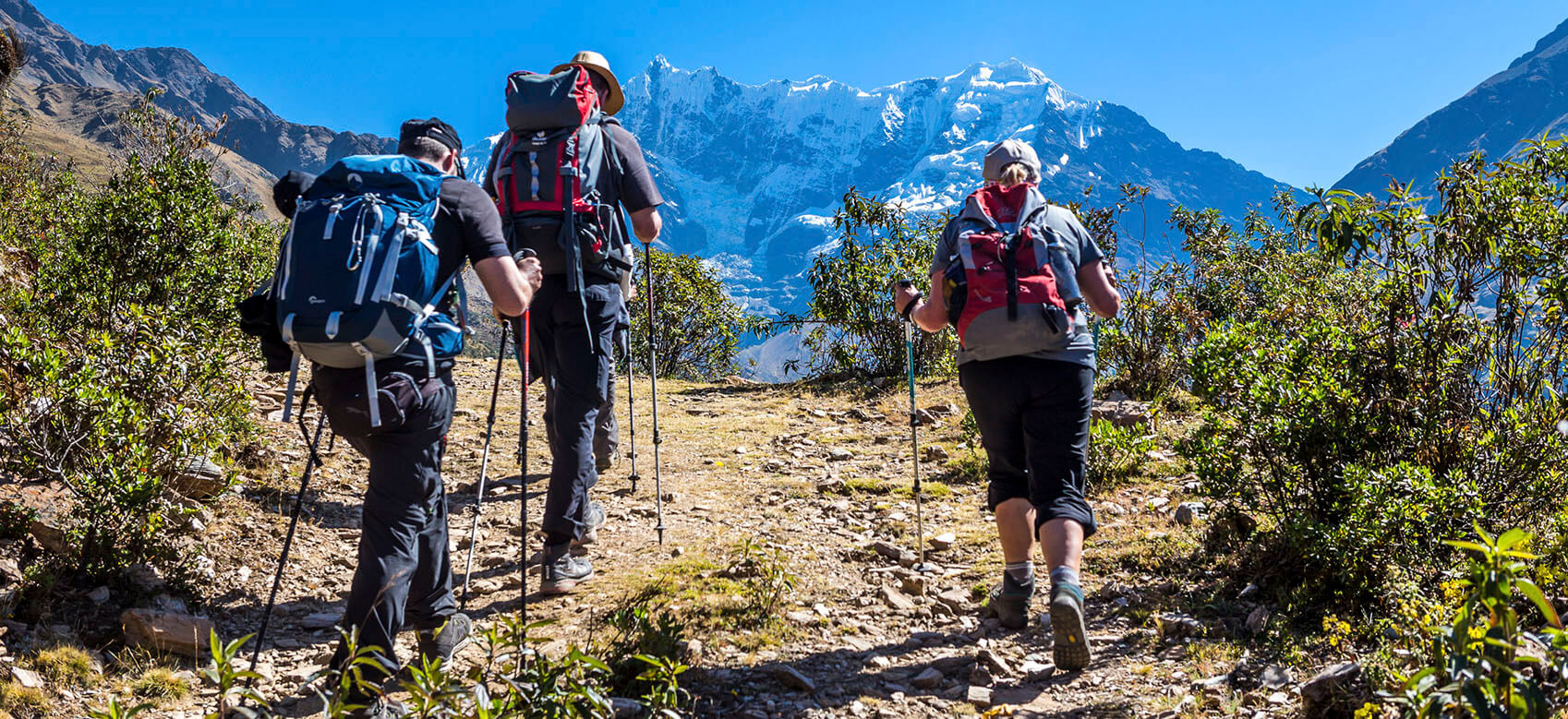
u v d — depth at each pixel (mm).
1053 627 3562
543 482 6844
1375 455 4266
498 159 4867
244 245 8258
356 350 3125
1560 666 2467
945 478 6953
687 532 5711
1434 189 4562
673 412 9992
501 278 3410
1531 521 4148
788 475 7148
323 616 4324
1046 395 3879
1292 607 3871
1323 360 4613
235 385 6000
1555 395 4137
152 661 3668
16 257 8180
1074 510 3760
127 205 7113
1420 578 3713
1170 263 9125
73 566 4172
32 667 3410
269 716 2775
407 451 3371
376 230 3162
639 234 5102
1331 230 4629
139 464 4352
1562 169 4371
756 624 4203
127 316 6086
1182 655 3709
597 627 4172
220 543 4918
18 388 4582
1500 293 4375
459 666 3750
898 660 3912
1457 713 2312
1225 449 4676
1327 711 3016
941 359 11492
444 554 3727
